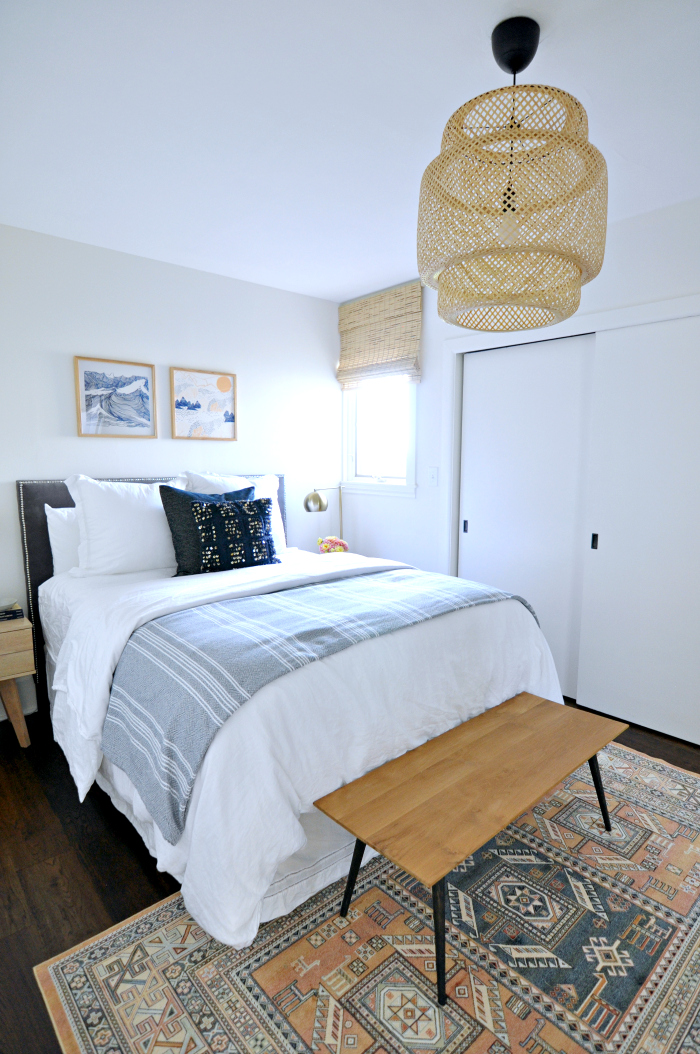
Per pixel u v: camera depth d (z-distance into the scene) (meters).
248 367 3.69
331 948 1.49
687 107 1.80
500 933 1.53
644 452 2.66
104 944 1.51
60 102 1.77
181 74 1.64
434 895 1.28
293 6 1.38
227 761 1.43
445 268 1.41
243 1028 1.28
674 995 1.36
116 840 1.94
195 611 2.04
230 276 3.53
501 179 1.24
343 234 2.86
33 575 2.86
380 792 1.52
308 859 1.65
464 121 1.29
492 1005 1.33
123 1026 1.29
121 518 2.66
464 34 1.48
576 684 3.08
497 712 2.03
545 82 1.70
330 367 4.16
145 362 3.23
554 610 3.15
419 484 3.74
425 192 1.38
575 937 1.52
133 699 1.73
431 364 3.57
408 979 1.40
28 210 2.57
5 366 2.77
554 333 2.93
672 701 2.66
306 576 2.46
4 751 2.58
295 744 1.54
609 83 1.69
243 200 2.47
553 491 3.09
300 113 1.84
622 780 2.28
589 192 1.27
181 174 2.24
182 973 1.42
